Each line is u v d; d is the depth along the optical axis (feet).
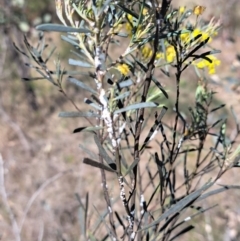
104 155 0.87
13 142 5.09
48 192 4.49
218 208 3.97
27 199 4.38
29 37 5.03
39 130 5.36
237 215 3.92
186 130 1.27
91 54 0.93
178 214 1.14
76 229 4.06
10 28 5.18
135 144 1.00
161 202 1.16
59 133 5.31
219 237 3.75
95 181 4.54
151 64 0.91
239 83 3.18
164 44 1.03
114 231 1.15
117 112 0.87
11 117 5.44
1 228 4.03
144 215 1.19
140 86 1.09
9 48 5.30
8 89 5.58
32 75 5.77
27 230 4.05
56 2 0.89
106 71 0.91
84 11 0.82
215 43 5.38
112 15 0.89
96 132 1.08
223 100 4.84
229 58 5.08
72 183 4.57
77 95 5.65
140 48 1.08
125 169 1.14
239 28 5.57
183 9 1.07
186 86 5.00
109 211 1.15
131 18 1.02
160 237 1.35
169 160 1.20
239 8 6.18
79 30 0.77
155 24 0.90
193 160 4.23
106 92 0.92
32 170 4.77
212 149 1.16
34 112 5.54
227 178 4.07
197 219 3.80
